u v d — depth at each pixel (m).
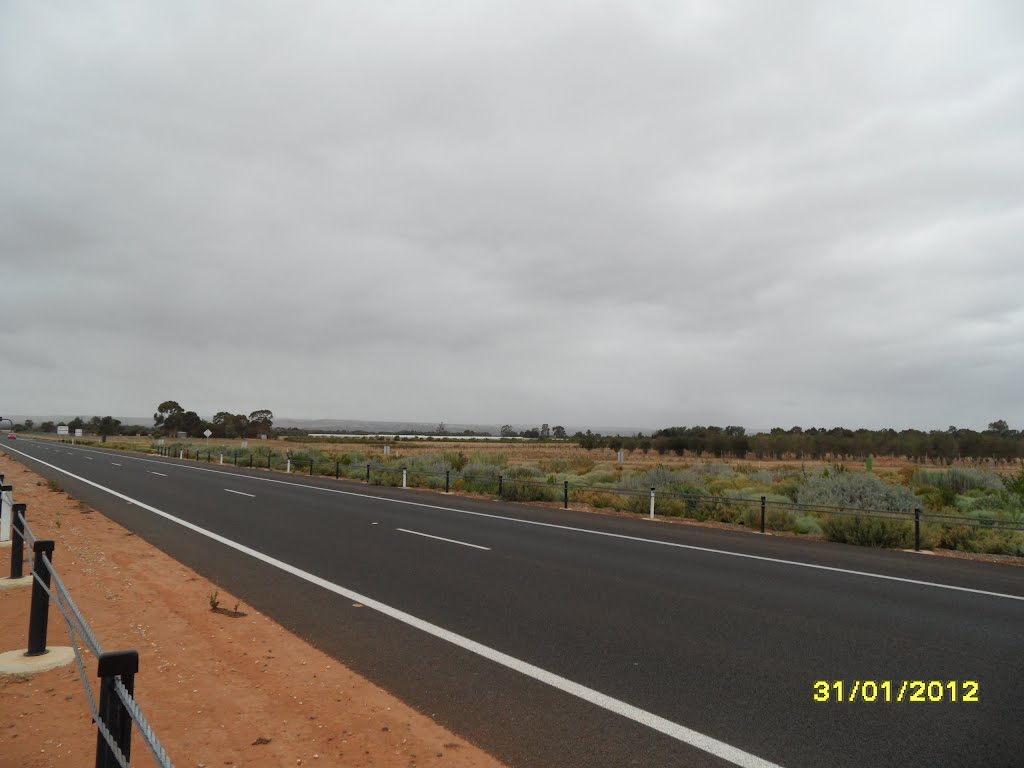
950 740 4.55
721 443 78.56
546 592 8.92
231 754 4.16
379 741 4.39
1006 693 5.44
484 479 26.08
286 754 4.18
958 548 14.10
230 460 46.91
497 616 7.66
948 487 25.70
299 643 6.53
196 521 15.61
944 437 69.56
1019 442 65.88
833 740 4.52
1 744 4.20
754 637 6.94
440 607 8.05
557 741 4.45
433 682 5.54
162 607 7.69
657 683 5.56
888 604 8.52
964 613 8.09
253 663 5.91
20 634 6.45
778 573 10.58
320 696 5.17
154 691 5.16
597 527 16.11
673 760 4.21
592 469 42.97
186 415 137.00
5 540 11.09
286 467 40.47
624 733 4.59
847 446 75.19
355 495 23.48
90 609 7.43
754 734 4.60
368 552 11.90
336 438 134.38
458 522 16.52
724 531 15.98
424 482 28.75
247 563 10.70
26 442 80.56
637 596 8.77
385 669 5.86
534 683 5.54
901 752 4.36
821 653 6.43
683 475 25.56
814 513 17.56
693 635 6.98
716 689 5.45
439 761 4.13
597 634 6.98
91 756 4.07
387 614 7.71
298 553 11.70
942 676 5.82
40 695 5.00
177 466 39.06
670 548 12.98
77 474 29.78
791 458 74.75
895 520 15.13
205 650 6.22
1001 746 4.46
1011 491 22.36
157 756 2.50
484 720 4.78
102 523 14.53
